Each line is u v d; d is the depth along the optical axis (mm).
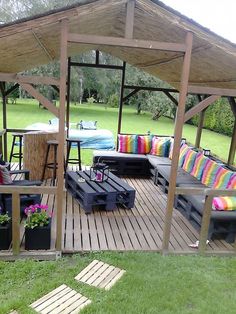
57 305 2750
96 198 4898
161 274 3328
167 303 2863
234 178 4445
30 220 3531
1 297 2812
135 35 4211
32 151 6027
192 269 3480
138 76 15422
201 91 3379
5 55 4129
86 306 2748
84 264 3422
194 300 2949
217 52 3574
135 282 3146
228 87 5211
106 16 3570
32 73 13414
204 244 3797
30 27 2922
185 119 3400
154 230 4395
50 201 5234
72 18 2996
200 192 3621
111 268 3379
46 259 3482
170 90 7484
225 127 13141
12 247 3457
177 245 3977
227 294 3078
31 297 2824
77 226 4332
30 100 28109
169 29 3402
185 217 4938
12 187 3279
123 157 7109
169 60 5133
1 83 6922
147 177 7258
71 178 5484
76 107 23906
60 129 3191
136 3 3002
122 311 2721
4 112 7191
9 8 13414
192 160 6066
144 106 21016
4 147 7258
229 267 3594
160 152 7371
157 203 5527
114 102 22938
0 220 3500
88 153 9969
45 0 13156
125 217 4801
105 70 17906
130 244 3930
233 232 4145
